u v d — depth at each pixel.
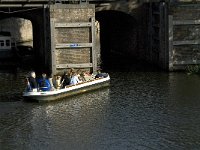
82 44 52.44
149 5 61.25
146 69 57.53
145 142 31.16
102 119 36.06
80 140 31.58
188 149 29.89
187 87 46.19
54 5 51.28
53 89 41.88
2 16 59.97
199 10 54.72
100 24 78.50
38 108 39.28
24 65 62.12
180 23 54.50
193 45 55.22
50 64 53.22
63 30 51.97
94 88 45.69
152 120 35.69
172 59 54.97
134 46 65.94
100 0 58.59
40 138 32.03
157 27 58.25
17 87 47.22
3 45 67.19
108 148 30.12
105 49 78.50
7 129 33.94
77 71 52.53
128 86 47.25
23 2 55.06
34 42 69.31
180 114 37.12
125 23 68.88
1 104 40.56
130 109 38.69
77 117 36.62
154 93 43.94
